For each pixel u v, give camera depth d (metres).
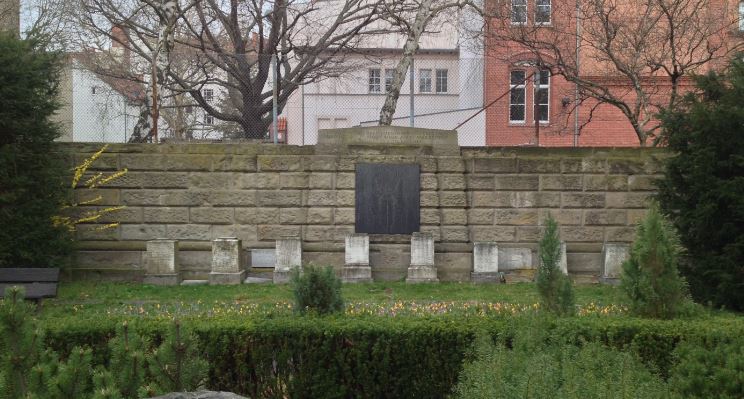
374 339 6.50
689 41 18.69
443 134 14.69
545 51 22.12
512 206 14.44
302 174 14.45
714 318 7.61
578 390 4.70
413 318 6.93
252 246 14.30
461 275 13.84
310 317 6.93
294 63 30.33
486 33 20.14
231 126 17.92
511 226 14.41
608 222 14.41
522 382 4.72
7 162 12.03
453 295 11.91
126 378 4.87
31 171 12.42
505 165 14.47
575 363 5.29
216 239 13.57
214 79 19.95
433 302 11.10
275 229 14.34
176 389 4.95
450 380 6.45
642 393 4.79
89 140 16.56
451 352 6.48
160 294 12.07
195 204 14.37
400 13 25.81
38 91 12.78
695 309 7.88
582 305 10.58
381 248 14.05
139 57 27.81
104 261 13.95
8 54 12.27
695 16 19.31
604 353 5.64
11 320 4.82
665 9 17.31
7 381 4.64
